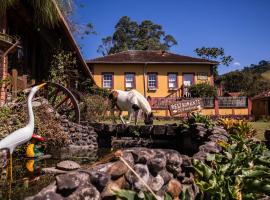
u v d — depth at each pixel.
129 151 3.49
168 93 32.06
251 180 3.88
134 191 3.26
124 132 11.48
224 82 46.19
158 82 32.09
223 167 3.97
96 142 10.75
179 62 31.78
